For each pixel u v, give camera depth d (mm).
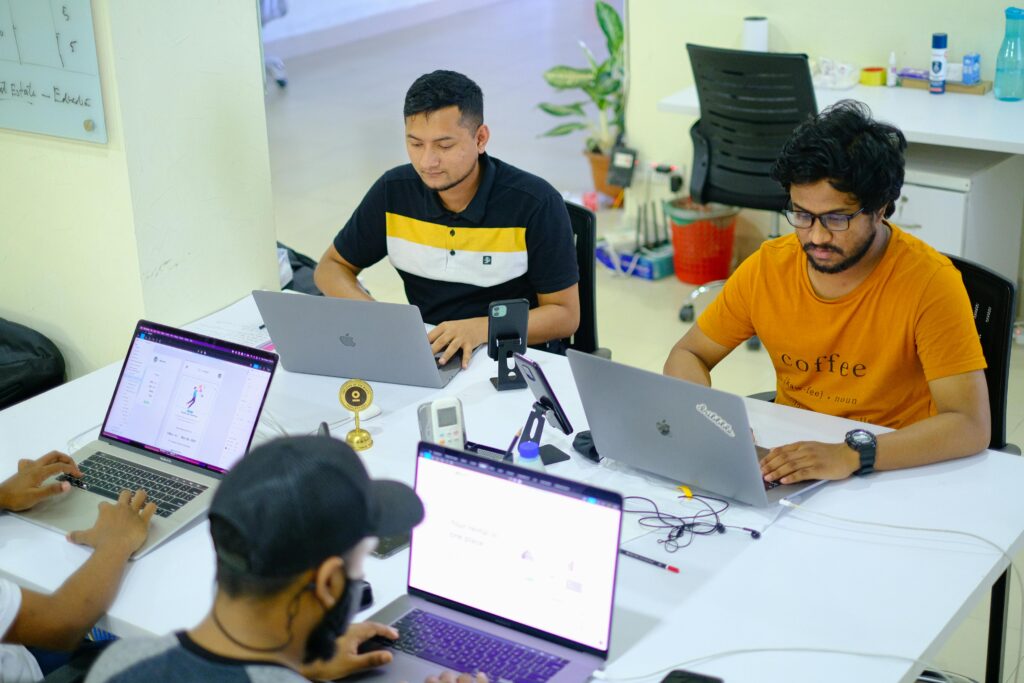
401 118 7512
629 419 2016
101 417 2439
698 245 4754
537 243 2770
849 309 2230
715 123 4113
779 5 4508
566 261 2787
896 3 4258
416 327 2375
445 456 1719
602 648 1602
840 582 1772
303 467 1189
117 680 1187
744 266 2385
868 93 4258
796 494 2002
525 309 2420
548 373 2537
